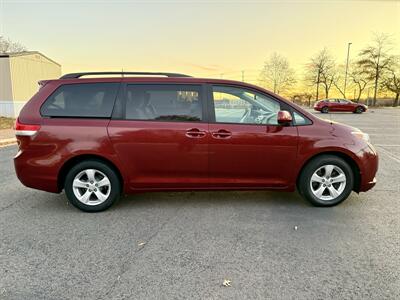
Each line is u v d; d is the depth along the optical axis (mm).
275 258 2939
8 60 18047
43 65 21422
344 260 2902
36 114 3982
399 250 3088
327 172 4207
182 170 4090
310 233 3471
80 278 2625
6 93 18375
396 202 4480
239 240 3303
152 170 4074
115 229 3586
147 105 4059
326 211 4129
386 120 20828
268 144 4055
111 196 4113
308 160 4156
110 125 3973
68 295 2406
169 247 3154
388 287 2496
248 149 4051
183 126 4008
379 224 3715
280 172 4160
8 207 4320
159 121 4031
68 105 4020
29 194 4895
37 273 2701
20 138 3967
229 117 4102
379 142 10836
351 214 4027
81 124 3961
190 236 3400
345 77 48625
